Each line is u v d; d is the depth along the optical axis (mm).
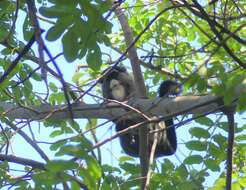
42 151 9758
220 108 8172
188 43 13859
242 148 11352
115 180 10141
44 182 6566
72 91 9312
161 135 13109
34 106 10117
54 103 11031
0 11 9281
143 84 10844
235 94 7445
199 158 10422
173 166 10734
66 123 10852
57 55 7543
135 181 10180
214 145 10430
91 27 7516
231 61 10273
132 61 10945
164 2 9891
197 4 8070
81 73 10703
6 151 9680
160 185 10508
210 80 7684
